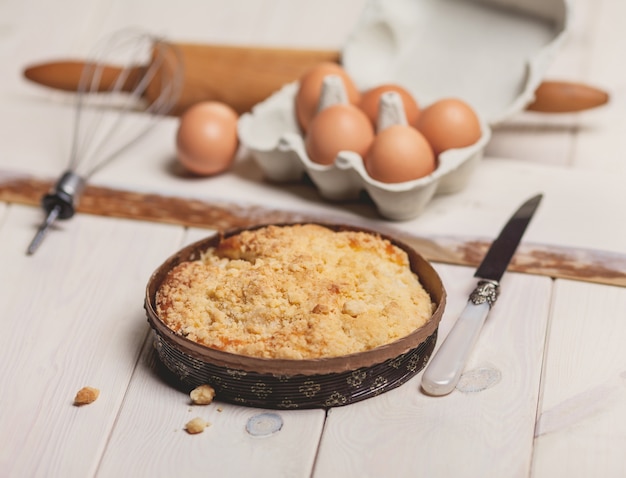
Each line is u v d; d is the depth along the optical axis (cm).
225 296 66
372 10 92
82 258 78
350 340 64
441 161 80
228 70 94
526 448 62
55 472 61
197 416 64
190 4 114
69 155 89
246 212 82
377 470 61
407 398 65
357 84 91
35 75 97
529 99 86
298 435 63
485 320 71
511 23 90
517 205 82
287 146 82
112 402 65
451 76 91
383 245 71
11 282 76
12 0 115
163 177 86
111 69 96
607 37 109
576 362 68
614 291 74
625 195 83
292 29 111
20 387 66
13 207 85
